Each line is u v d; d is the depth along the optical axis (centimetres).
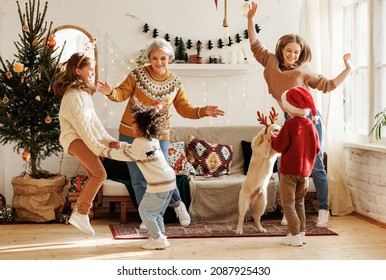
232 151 617
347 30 614
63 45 562
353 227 527
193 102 651
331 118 580
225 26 614
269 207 555
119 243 470
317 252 439
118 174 579
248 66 634
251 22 507
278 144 456
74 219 463
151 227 450
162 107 478
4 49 607
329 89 499
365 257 424
